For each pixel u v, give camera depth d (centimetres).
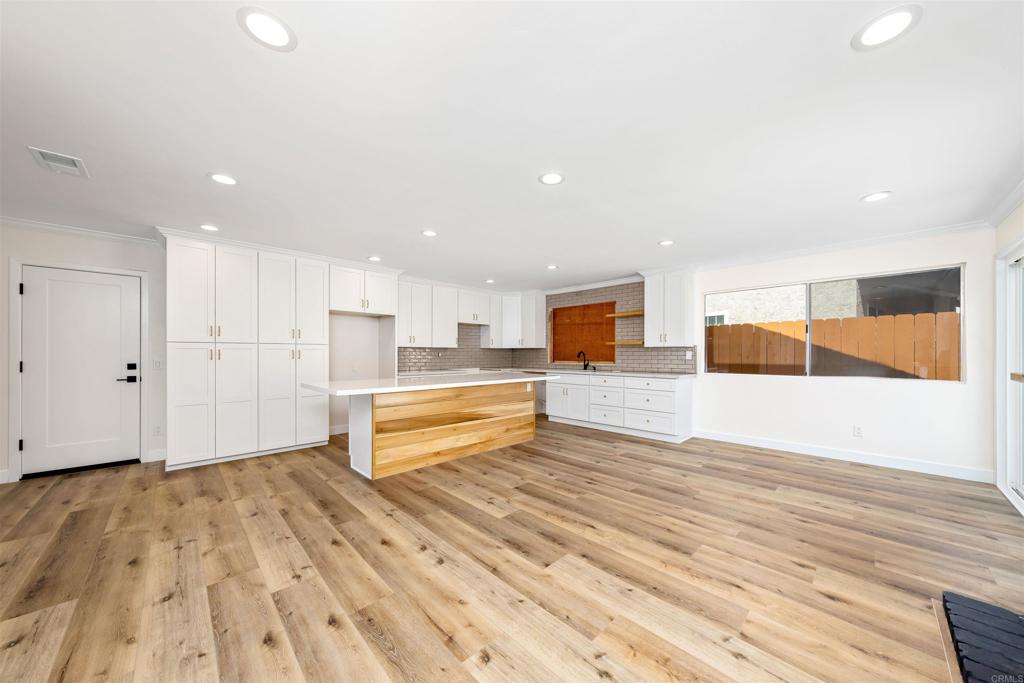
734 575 194
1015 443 301
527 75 152
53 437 348
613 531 240
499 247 406
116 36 131
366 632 155
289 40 133
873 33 130
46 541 225
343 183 250
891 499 290
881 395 373
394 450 344
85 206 290
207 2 118
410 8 120
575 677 134
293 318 428
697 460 392
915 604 172
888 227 335
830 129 189
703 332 496
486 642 150
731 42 135
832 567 201
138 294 386
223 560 206
